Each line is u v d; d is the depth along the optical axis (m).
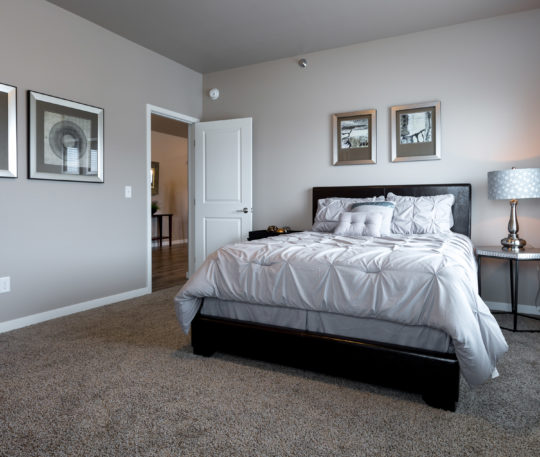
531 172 2.88
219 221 4.58
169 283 4.59
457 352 1.63
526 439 1.49
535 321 3.10
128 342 2.58
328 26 3.58
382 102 3.88
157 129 7.82
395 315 1.78
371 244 2.40
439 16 3.38
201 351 2.34
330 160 4.14
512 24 3.33
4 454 1.39
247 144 4.40
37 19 3.01
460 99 3.54
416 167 3.74
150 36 3.75
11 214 2.86
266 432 1.54
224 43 3.94
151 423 1.61
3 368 2.15
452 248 2.26
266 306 2.16
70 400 1.79
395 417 1.65
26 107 2.93
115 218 3.70
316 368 1.98
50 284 3.14
